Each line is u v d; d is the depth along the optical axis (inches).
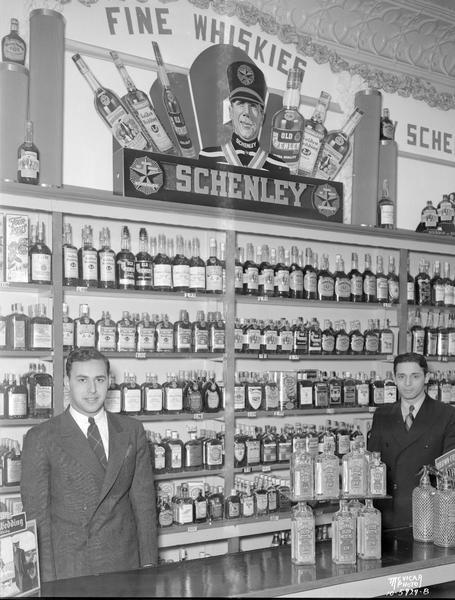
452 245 197.6
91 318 150.4
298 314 182.7
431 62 207.9
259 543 171.8
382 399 180.1
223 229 159.0
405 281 186.9
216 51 170.6
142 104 158.1
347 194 190.1
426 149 208.1
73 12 151.5
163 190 149.5
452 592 98.4
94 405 104.4
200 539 148.7
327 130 187.6
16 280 132.1
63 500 101.7
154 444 148.1
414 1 188.5
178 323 154.8
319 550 103.5
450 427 129.4
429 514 106.6
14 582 84.0
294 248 172.7
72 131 150.5
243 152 172.2
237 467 158.1
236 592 84.6
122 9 158.6
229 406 157.4
